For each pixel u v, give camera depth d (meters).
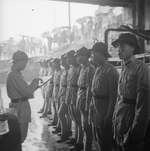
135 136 1.94
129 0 6.40
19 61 2.86
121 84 2.14
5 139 1.11
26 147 3.83
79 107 3.34
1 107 1.37
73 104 3.79
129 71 2.07
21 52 2.91
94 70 3.20
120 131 2.10
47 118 6.07
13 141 1.14
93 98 2.73
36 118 6.09
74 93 3.79
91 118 2.80
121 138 2.12
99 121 2.63
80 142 3.68
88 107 3.11
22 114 2.78
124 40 2.06
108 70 2.61
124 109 2.08
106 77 2.59
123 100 2.11
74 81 3.80
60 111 4.27
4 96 6.96
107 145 2.65
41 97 10.22
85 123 3.26
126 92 2.07
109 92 2.57
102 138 2.65
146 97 1.89
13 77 2.82
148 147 2.24
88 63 3.35
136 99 1.99
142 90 1.90
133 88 2.03
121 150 2.19
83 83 3.29
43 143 4.03
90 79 3.15
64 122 4.21
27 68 9.55
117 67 3.60
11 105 2.81
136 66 2.04
